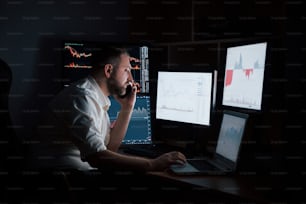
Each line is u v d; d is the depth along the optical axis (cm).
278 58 226
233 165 194
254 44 218
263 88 208
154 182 202
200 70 252
